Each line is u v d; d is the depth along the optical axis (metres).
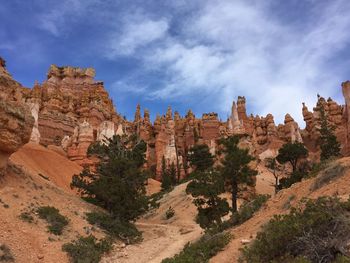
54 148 64.31
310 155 72.38
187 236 32.84
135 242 29.47
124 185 33.59
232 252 16.62
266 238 13.78
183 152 91.38
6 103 25.31
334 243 11.03
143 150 54.41
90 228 27.08
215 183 28.78
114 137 49.16
